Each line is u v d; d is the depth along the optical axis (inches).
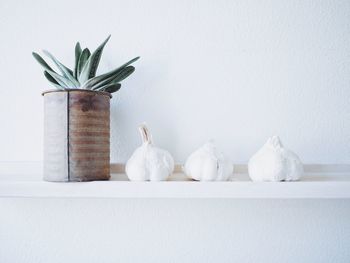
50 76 15.5
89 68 14.5
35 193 13.3
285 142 17.8
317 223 17.8
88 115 13.6
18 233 18.0
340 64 17.9
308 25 17.9
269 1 18.0
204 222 18.0
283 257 17.8
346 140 17.7
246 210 18.0
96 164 13.8
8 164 17.9
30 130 18.1
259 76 18.0
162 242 18.1
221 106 18.0
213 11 18.1
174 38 18.0
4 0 18.1
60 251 18.0
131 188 13.3
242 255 17.9
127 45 18.1
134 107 18.1
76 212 18.1
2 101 18.0
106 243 18.1
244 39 18.0
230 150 17.9
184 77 18.1
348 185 13.0
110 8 18.1
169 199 18.1
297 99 17.9
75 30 18.2
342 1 17.9
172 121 18.0
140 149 14.8
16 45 18.2
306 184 13.0
